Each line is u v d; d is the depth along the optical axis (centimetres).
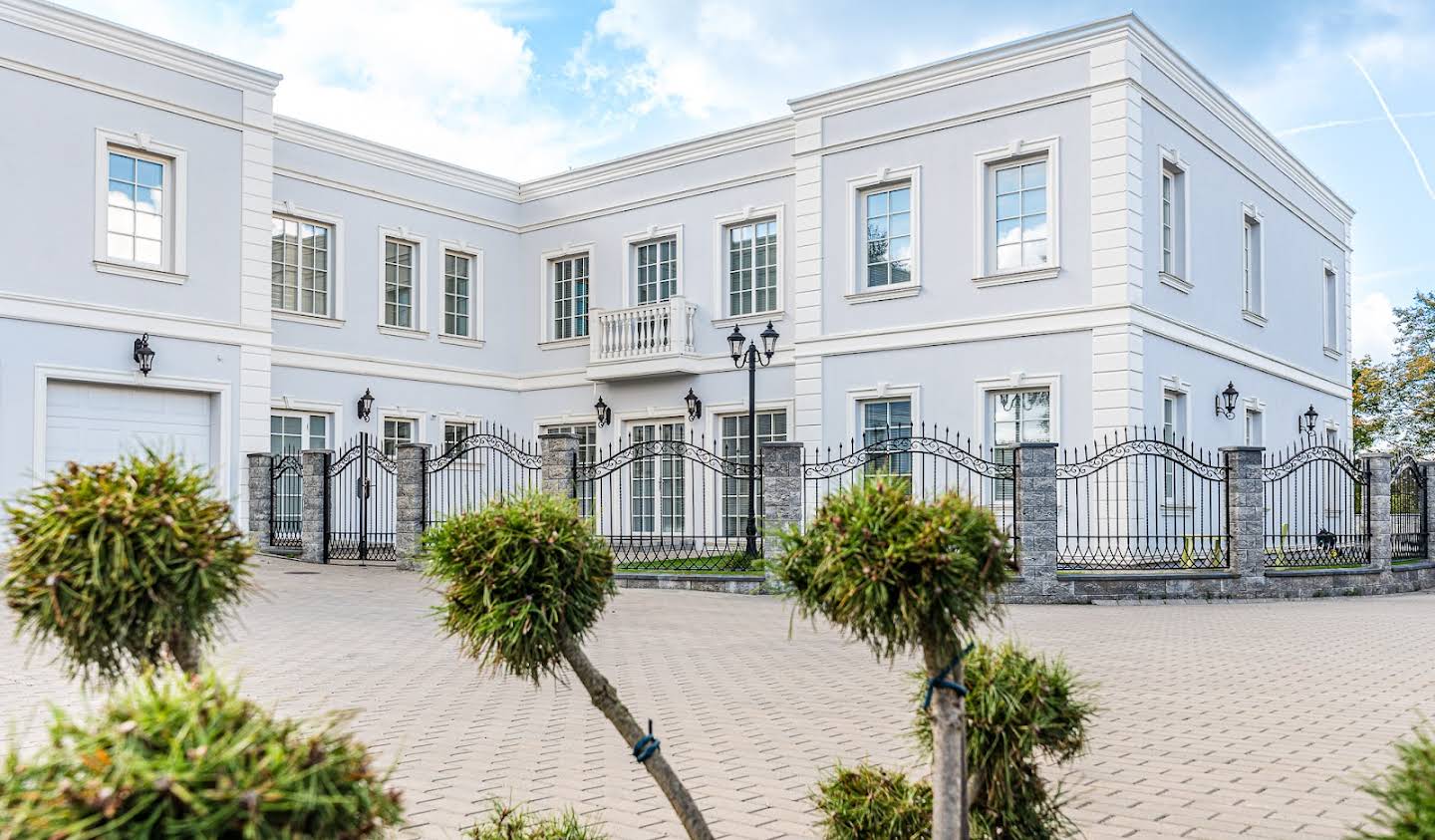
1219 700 672
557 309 2259
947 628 234
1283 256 2073
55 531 191
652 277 2112
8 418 1441
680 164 2055
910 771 362
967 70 1642
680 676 768
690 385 2025
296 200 1911
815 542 247
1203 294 1725
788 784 483
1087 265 1525
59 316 1492
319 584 1342
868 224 1764
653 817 432
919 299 1688
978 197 1628
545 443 1469
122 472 204
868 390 1730
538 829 337
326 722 160
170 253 1627
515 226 2305
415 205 2105
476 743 559
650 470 2080
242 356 1702
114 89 1559
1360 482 1495
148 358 1576
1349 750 541
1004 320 1597
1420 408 3816
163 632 200
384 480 1995
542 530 260
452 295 2191
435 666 793
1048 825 296
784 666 812
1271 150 2020
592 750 545
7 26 1456
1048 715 277
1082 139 1537
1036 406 1579
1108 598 1241
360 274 2008
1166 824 423
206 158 1667
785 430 1905
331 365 1947
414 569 1515
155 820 129
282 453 1859
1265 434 1947
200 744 137
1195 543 1533
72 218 1512
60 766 137
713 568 1453
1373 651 883
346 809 143
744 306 1978
